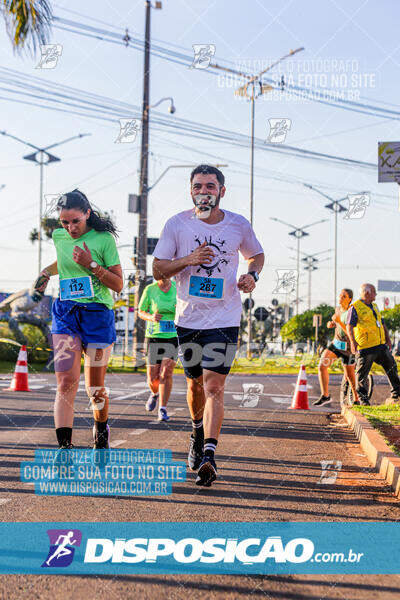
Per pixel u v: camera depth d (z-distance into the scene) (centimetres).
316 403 1067
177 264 443
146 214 2255
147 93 2225
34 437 634
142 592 260
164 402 800
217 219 468
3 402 981
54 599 252
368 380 1088
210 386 445
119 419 805
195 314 457
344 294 990
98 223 486
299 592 262
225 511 378
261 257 480
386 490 441
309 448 614
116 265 489
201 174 462
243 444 626
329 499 412
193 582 272
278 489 437
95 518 359
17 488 421
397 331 4850
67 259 477
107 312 482
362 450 612
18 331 2455
